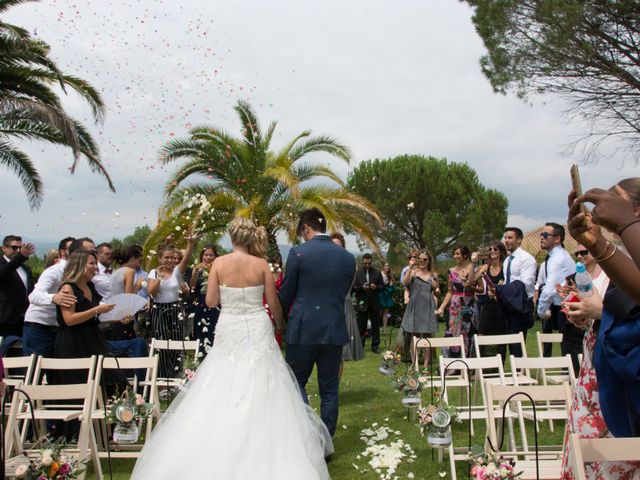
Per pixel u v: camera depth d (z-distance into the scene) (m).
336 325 5.14
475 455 3.22
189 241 7.73
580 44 12.27
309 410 4.81
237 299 4.45
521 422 4.47
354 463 4.97
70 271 5.31
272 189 15.30
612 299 2.22
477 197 33.94
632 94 12.70
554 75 12.93
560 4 11.77
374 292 11.69
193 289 9.00
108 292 7.12
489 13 13.02
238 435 3.93
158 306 7.50
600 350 2.28
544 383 5.73
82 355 5.28
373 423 6.18
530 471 3.49
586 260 4.94
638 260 1.62
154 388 5.25
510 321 7.22
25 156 15.20
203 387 4.27
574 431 2.61
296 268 5.13
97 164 14.43
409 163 34.41
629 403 2.22
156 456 4.00
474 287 7.91
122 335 6.86
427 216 32.62
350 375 9.07
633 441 2.13
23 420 5.51
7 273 6.40
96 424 5.26
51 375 5.75
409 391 5.77
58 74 12.10
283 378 4.42
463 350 6.00
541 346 6.02
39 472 3.31
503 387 3.64
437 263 34.25
